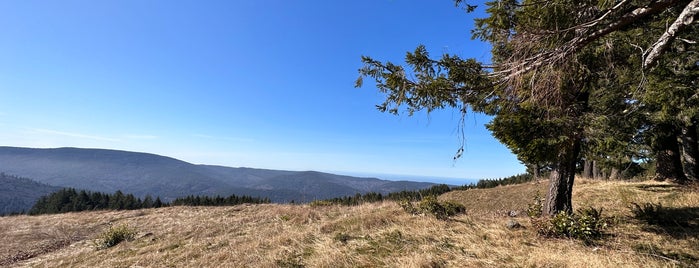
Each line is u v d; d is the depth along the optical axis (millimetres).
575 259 4773
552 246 5758
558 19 3637
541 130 5293
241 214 17922
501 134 5449
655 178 12562
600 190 12062
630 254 5070
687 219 7211
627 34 4352
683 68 5758
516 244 5898
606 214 8539
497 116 5609
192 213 20109
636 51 4637
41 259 10984
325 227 8469
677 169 11766
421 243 6289
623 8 3371
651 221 7297
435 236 6684
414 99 4652
